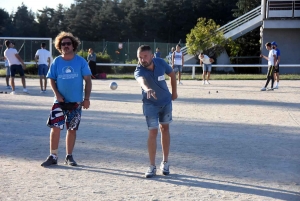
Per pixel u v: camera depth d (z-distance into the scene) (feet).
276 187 19.90
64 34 23.34
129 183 20.29
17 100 51.26
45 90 60.49
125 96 56.75
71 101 23.27
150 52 20.95
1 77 95.76
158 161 24.32
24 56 114.21
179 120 37.93
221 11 216.33
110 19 214.07
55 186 19.72
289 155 25.79
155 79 21.15
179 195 18.62
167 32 220.64
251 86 73.97
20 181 20.42
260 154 25.96
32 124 35.24
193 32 123.95
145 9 215.72
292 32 118.32
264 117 39.93
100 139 29.84
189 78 92.07
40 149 26.86
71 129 23.34
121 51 137.28
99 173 21.91
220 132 32.63
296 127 34.94
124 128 33.91
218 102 50.72
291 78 92.63
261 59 123.03
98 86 73.72
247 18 122.62
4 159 24.43
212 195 18.67
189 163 23.82
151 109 21.27
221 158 24.93
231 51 126.21
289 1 115.34
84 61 23.56
